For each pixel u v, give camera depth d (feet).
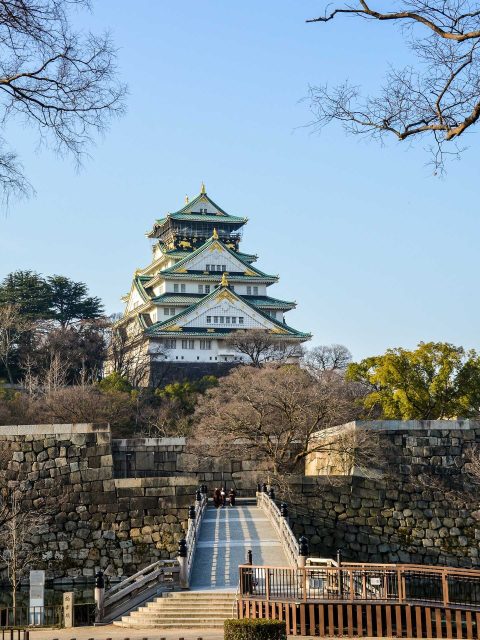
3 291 516.32
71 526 177.37
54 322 506.07
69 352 431.84
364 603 103.45
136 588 126.21
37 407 305.12
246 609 108.58
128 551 176.55
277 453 212.23
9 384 415.03
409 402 258.57
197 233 595.88
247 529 159.63
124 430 315.17
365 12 61.98
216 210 608.19
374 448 187.42
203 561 135.54
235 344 483.92
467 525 185.68
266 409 213.46
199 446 212.84
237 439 216.54
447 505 186.50
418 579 120.16
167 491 179.42
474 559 183.52
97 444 181.68
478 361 263.70
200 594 119.03
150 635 105.81
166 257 571.28
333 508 184.75
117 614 124.26
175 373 485.15
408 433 190.70
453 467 190.19
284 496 183.73
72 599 123.65
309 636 102.94
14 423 292.40
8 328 432.66
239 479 212.43
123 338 475.72
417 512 185.88
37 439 181.78
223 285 518.37
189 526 144.66
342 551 182.91
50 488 179.52
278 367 379.76
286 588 110.22
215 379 390.21
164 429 316.81
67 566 175.11
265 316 520.42
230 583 124.36
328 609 104.06
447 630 100.78
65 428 182.19
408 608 102.32
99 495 179.01
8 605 151.74
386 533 184.55
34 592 128.47
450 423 192.13
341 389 264.72
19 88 65.87
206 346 506.48
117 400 318.45
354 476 186.70
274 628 85.40
